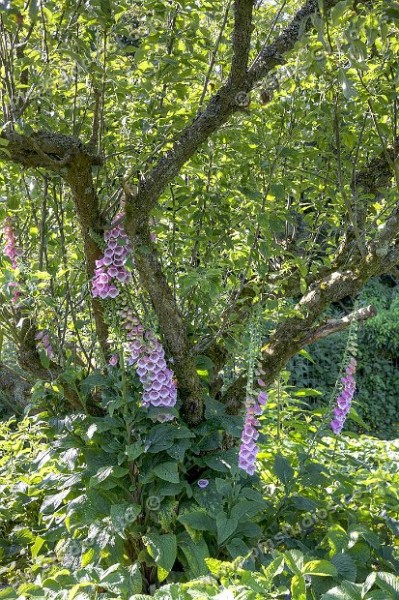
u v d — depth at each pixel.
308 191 4.38
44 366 3.15
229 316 3.30
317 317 3.51
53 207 3.48
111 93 3.19
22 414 4.20
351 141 3.43
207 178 3.35
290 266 3.65
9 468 3.86
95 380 3.14
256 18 3.53
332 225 3.78
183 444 3.10
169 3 3.20
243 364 3.61
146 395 3.05
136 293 3.41
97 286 3.00
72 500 3.16
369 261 3.36
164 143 3.09
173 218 3.40
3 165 3.21
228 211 3.41
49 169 2.92
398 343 8.39
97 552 3.06
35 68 3.01
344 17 2.67
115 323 3.03
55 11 2.79
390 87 3.10
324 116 3.35
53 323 3.37
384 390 8.43
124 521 2.96
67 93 3.26
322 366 8.27
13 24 2.65
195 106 3.30
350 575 2.79
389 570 3.04
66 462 3.16
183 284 3.02
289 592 2.62
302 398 8.04
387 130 3.45
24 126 2.57
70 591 2.37
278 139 3.28
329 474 3.36
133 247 2.96
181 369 3.20
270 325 4.04
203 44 3.15
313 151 3.41
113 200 3.27
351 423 8.27
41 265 3.40
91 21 2.75
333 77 2.99
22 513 3.78
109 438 3.24
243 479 3.26
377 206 3.79
